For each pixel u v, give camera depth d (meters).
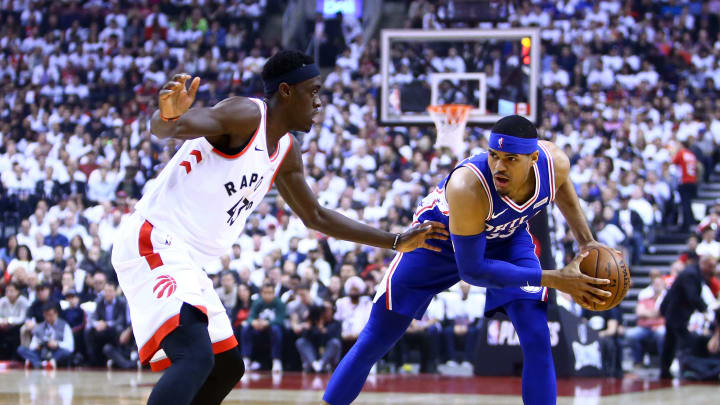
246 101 4.12
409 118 14.59
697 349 12.25
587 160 17.58
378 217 16.17
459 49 14.73
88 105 22.33
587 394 9.98
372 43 23.89
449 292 14.00
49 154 19.78
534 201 5.02
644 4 25.22
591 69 22.52
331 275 15.16
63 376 12.51
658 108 20.62
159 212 4.22
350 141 19.05
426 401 9.11
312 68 4.30
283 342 13.69
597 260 4.99
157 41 25.00
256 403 8.93
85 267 15.38
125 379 11.99
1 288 15.43
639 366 13.73
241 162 4.17
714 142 19.47
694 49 23.20
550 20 23.88
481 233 4.94
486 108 14.48
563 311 11.96
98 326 14.12
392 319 5.64
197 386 3.90
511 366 12.12
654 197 17.17
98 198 18.62
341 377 5.57
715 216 15.33
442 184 5.69
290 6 28.59
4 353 14.80
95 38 25.25
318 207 4.83
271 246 15.77
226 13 27.17
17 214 18.28
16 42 25.50
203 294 4.20
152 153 19.47
